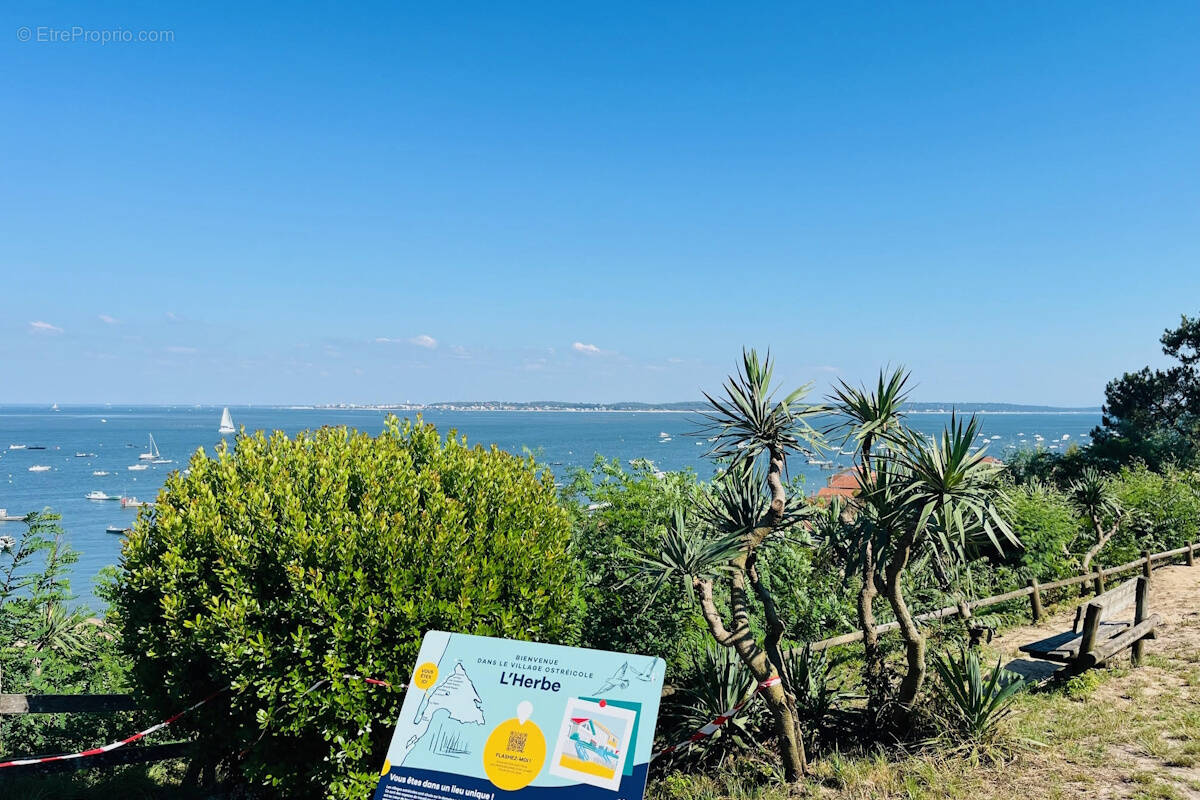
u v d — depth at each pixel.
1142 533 18.50
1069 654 8.63
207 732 6.23
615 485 9.77
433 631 5.10
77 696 6.70
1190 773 6.07
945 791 5.84
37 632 8.57
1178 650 9.99
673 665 8.67
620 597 9.04
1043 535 14.74
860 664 10.07
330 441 7.10
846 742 7.25
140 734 6.24
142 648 6.21
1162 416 33.69
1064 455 32.72
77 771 7.30
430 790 4.55
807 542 8.25
